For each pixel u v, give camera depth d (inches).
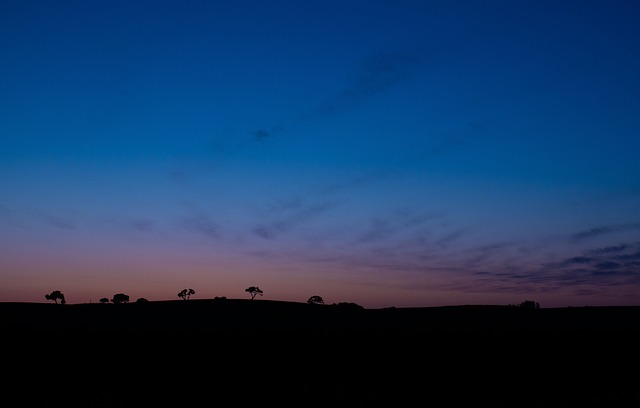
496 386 999.6
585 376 1095.6
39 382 997.2
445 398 905.5
